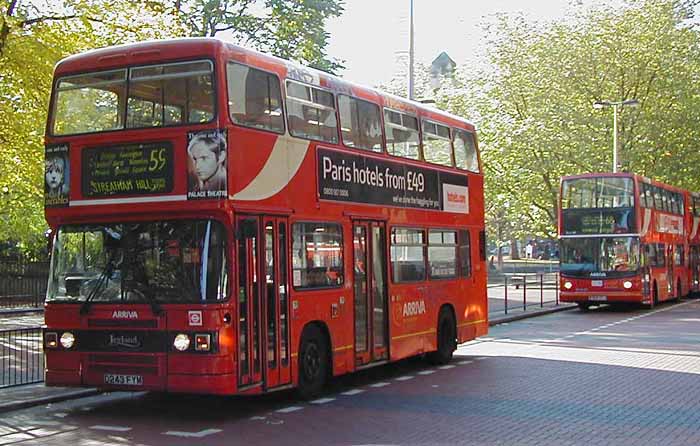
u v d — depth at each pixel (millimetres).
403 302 16734
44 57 23703
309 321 13812
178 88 12297
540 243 102812
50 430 11719
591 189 34219
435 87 57344
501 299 41938
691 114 47344
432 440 10773
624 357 19344
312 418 12391
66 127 12898
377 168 16094
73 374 12508
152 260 12258
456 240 19297
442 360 18406
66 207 12742
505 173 50625
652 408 12875
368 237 15672
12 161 25969
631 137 47594
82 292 12562
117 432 11523
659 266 36906
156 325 12031
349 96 15461
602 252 33906
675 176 47844
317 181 14219
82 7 24188
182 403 13867
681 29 48219
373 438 10938
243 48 12766
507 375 16656
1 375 15016
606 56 47688
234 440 10914
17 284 33625
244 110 12523
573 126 47938
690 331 25719
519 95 50062
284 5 38438
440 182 18656
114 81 12711
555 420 12000
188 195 12031
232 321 11953
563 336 24594
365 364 15359
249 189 12453
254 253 12594
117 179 12438
